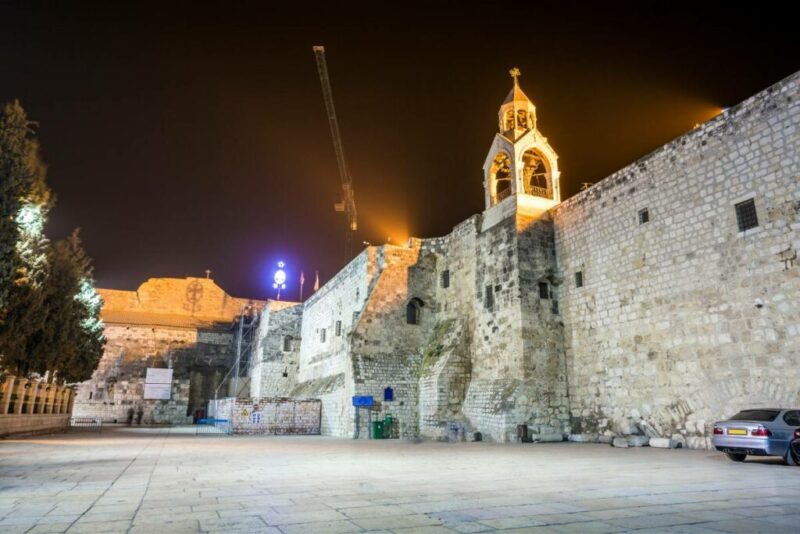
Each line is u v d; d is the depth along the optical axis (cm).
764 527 602
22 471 1197
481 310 2930
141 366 5950
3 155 2166
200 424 4994
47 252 2823
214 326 6469
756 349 1736
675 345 2023
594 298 2452
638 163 2312
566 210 2708
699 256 1981
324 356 4350
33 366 2956
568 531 583
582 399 2442
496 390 2595
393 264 3409
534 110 3095
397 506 746
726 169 1927
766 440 1289
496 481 1022
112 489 924
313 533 575
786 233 1702
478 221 3141
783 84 1770
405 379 3164
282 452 1816
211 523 631
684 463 1374
